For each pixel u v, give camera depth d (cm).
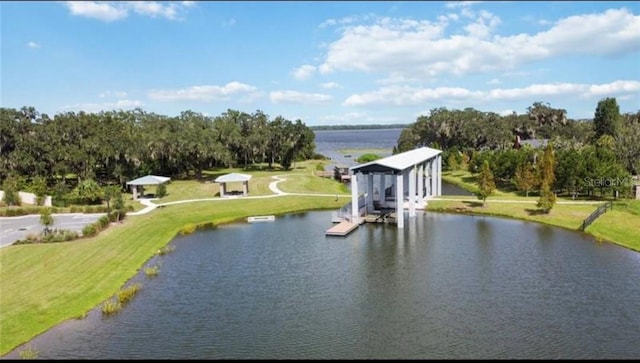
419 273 3103
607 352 2000
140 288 2927
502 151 7862
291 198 6059
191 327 2345
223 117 9469
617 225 4078
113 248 3684
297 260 3491
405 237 4150
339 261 3441
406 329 2262
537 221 4622
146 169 7338
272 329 2300
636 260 3266
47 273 3067
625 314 2367
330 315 2450
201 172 8438
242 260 3522
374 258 3491
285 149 9062
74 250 3572
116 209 4897
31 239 3800
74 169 6500
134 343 2183
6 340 2211
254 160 10119
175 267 3369
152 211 5175
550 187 5403
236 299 2712
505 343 2098
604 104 9725
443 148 11419
